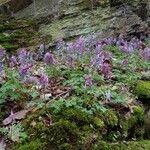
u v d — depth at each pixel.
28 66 0.79
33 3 1.52
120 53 0.99
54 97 0.66
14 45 1.16
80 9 1.35
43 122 0.58
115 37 1.18
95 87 0.69
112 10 1.30
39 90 0.68
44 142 0.54
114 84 0.76
